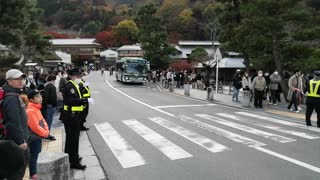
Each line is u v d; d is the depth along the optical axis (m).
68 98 7.47
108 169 7.50
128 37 105.50
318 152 8.72
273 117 15.08
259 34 20.84
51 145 9.61
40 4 126.19
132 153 8.80
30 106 6.68
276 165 7.57
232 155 8.43
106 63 99.25
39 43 31.64
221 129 11.97
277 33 20.33
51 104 10.22
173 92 30.03
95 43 103.62
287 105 19.30
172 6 90.44
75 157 7.57
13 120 5.16
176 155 8.50
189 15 84.44
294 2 20.12
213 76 44.72
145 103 20.72
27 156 5.36
